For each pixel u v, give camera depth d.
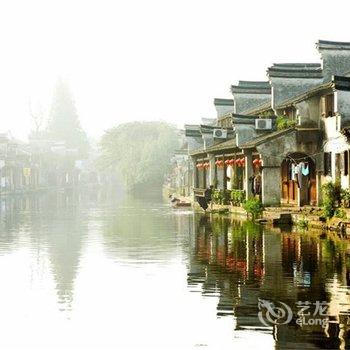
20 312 15.77
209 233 34.19
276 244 27.72
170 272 21.09
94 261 24.09
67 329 14.20
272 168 41.75
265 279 19.27
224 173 55.75
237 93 60.25
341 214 33.12
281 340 12.87
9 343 13.21
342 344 12.51
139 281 19.56
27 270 22.12
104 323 14.62
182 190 81.25
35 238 33.16
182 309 15.73
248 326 14.01
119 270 21.78
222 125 67.81
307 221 35.69
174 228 38.12
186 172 86.12
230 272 20.78
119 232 36.16
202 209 58.59
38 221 45.53
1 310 15.97
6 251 27.55
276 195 41.88
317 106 41.28
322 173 40.78
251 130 46.91
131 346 12.90
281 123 44.03
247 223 40.16
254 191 43.94
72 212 56.31
